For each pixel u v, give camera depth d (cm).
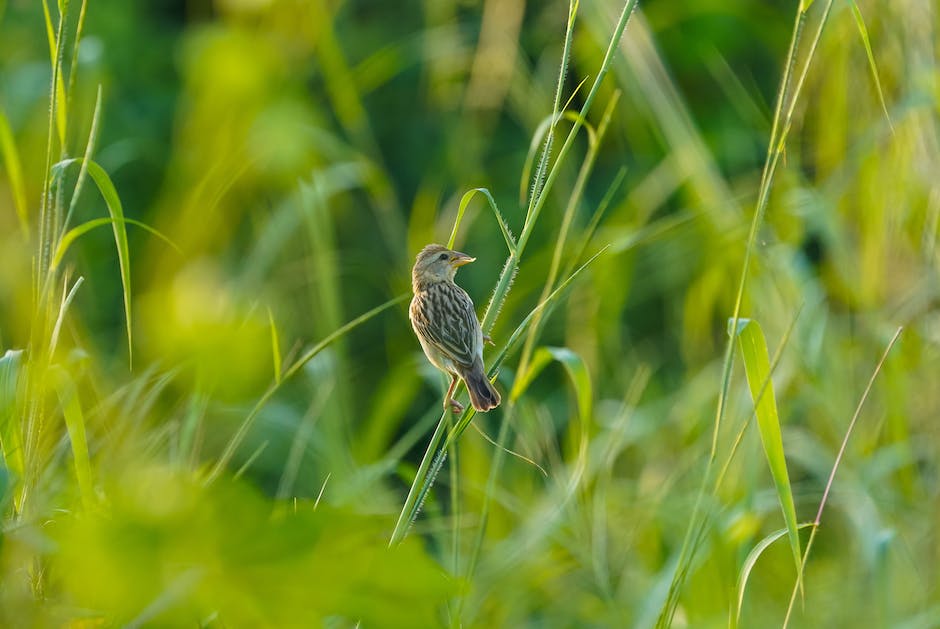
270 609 344
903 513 996
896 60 931
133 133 1825
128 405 642
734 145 1619
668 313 1577
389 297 1744
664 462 1173
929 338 1001
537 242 1766
